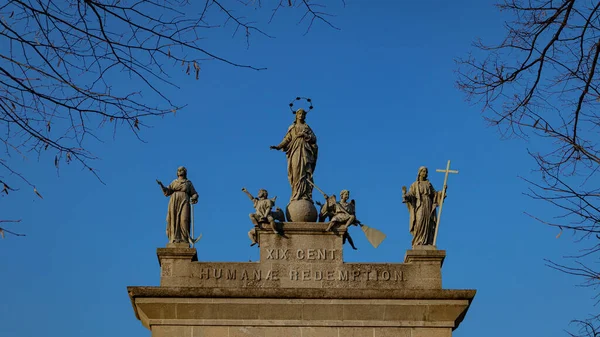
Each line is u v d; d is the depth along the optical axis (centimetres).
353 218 2923
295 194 3003
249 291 2802
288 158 3050
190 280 2852
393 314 2828
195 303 2800
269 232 2912
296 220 2952
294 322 2808
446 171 2989
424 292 2827
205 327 2798
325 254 2900
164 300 2791
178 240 2914
